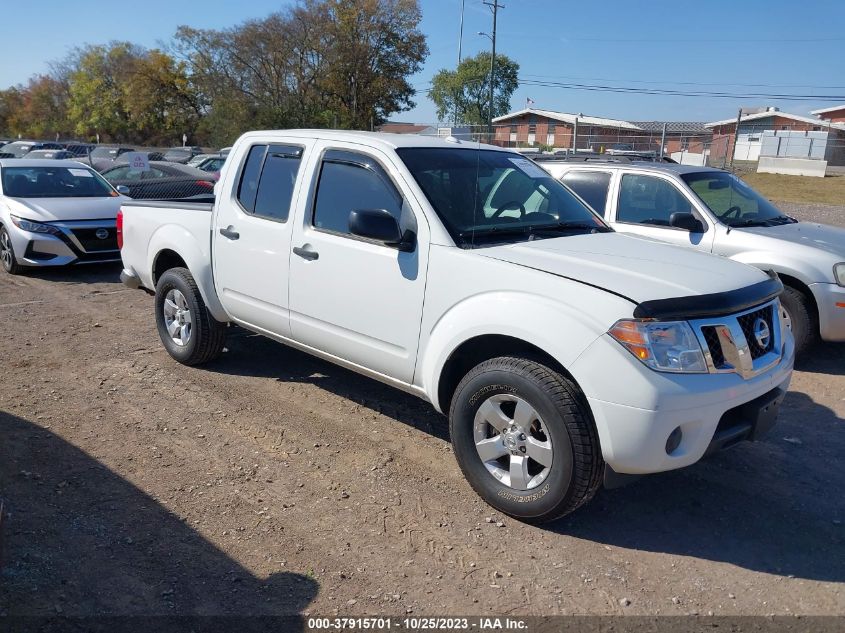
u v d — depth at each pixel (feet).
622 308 11.10
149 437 15.55
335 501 13.15
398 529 12.29
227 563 11.19
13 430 15.57
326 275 15.16
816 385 20.12
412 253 13.65
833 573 11.39
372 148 14.88
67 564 10.94
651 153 62.49
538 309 11.74
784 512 13.20
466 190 14.51
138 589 10.46
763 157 132.77
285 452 15.05
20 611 9.82
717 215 22.84
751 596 10.77
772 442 16.25
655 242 14.85
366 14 165.89
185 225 19.13
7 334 23.03
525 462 12.21
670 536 12.34
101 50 229.04
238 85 178.19
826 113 222.89
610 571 11.30
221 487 13.51
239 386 18.69
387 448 15.34
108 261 33.37
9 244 32.58
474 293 12.69
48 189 35.40
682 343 11.10
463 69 202.90
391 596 10.55
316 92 173.37
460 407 12.87
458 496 13.42
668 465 11.23
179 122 208.95
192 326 19.08
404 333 13.84
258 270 16.87
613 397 10.94
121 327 24.16
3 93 277.03
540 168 17.01
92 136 237.25
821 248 21.08
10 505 12.47
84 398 17.63
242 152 17.76
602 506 13.26
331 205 15.37
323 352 15.93
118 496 13.03
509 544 11.94
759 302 12.26
